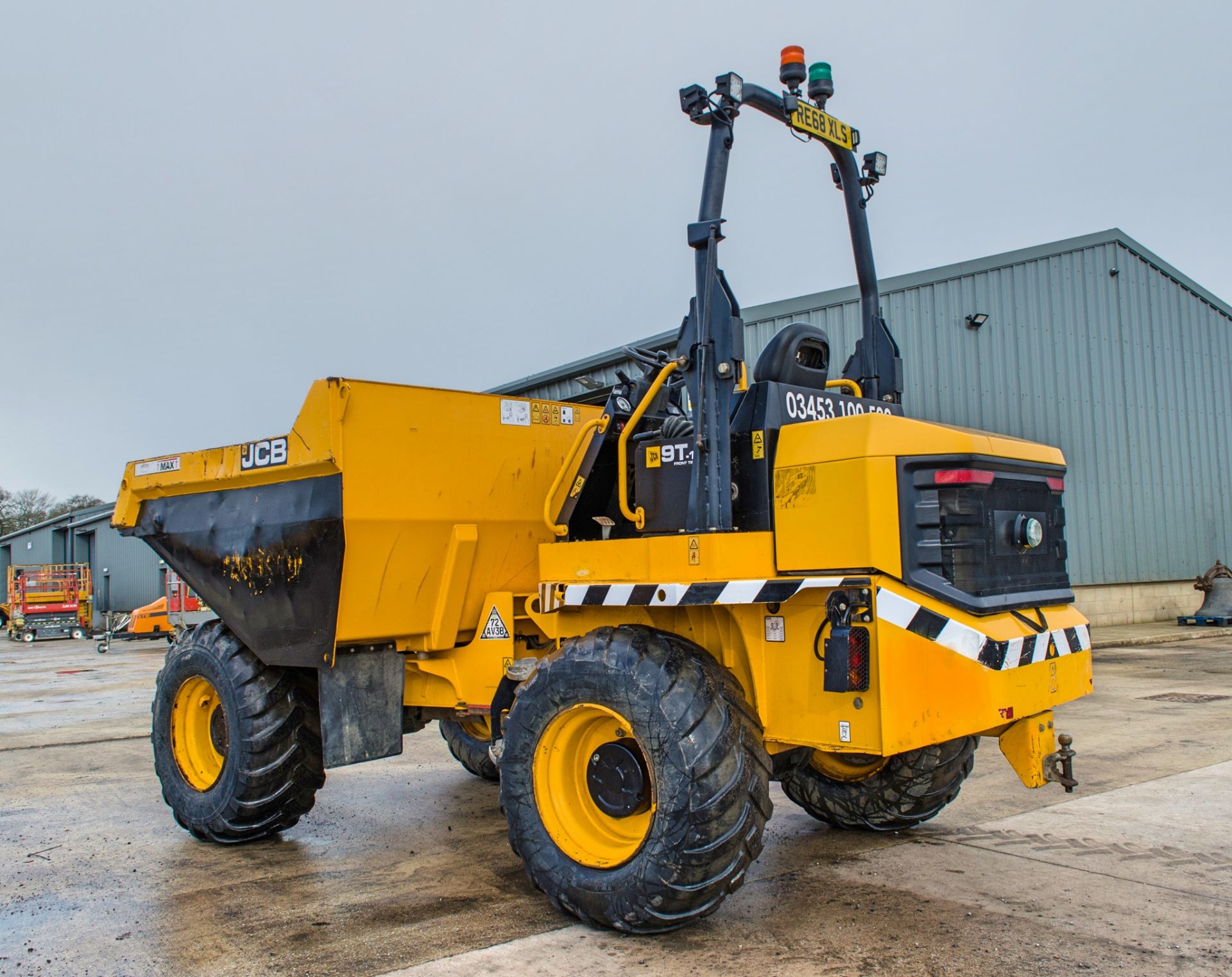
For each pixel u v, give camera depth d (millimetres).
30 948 3566
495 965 3287
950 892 3928
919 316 15727
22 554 47969
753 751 3451
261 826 4859
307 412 4270
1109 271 17906
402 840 4996
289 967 3318
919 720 3277
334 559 4285
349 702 4535
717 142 3787
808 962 3258
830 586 3328
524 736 3812
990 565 3594
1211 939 3402
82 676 15602
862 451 3375
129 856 4773
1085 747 6832
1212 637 15609
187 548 5074
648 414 4887
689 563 3617
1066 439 17078
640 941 3471
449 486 4547
